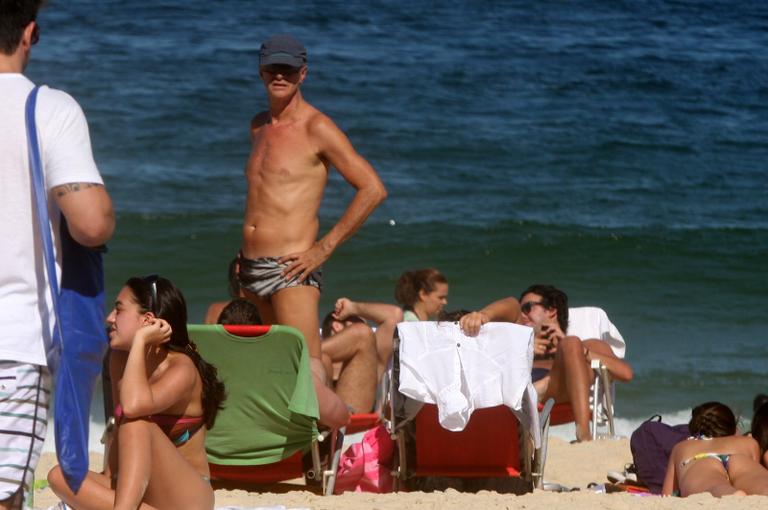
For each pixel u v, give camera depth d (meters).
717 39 137.50
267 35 123.81
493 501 19.09
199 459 16.16
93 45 115.12
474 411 22.45
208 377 16.16
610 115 106.06
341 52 119.62
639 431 25.30
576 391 29.94
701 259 70.50
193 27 124.62
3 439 11.18
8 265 11.30
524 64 120.62
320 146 23.27
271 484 23.67
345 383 27.30
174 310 15.67
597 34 135.62
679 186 87.62
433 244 71.06
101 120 93.81
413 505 18.70
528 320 31.70
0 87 11.41
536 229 74.44
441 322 21.41
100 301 11.85
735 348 54.28
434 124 99.31
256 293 23.25
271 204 23.23
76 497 14.88
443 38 128.50
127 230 70.50
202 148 88.56
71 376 11.45
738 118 108.25
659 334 56.66
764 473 22.02
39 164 11.24
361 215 23.09
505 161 90.81
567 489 24.17
